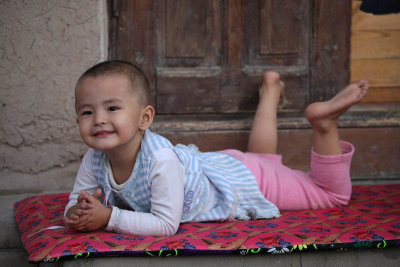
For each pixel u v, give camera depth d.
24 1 2.11
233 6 2.41
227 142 2.40
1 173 2.19
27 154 2.20
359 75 2.51
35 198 2.01
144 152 1.51
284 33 2.45
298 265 1.41
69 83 2.18
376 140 2.46
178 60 2.41
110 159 1.54
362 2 2.47
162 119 2.42
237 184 1.76
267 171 1.91
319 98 2.50
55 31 2.14
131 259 1.33
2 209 1.97
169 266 1.35
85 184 1.62
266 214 1.73
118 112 1.40
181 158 1.59
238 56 2.44
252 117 2.47
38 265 1.57
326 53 2.48
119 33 2.35
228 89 2.45
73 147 2.22
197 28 2.40
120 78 1.43
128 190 1.54
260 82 2.44
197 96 2.43
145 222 1.45
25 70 2.15
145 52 2.38
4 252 1.78
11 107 2.16
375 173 2.47
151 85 2.39
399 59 2.52
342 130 2.44
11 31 2.12
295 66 2.48
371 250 1.43
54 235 1.43
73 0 2.13
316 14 2.46
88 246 1.31
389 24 2.50
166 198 1.47
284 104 2.48
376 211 1.82
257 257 1.39
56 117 2.19
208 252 1.33
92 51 2.17
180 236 1.44
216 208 1.70
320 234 1.46
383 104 2.54
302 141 2.44
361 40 2.50
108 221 1.45
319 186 1.93
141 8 2.35
